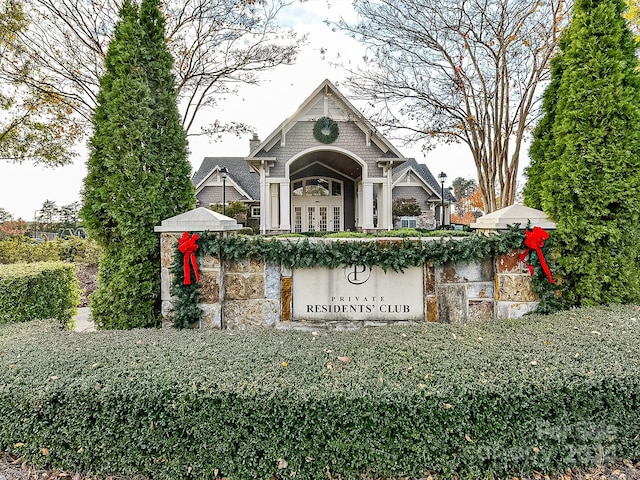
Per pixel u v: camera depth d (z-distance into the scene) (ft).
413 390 5.51
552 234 10.37
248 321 10.48
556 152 10.71
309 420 5.54
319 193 52.75
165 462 5.84
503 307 10.19
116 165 10.77
